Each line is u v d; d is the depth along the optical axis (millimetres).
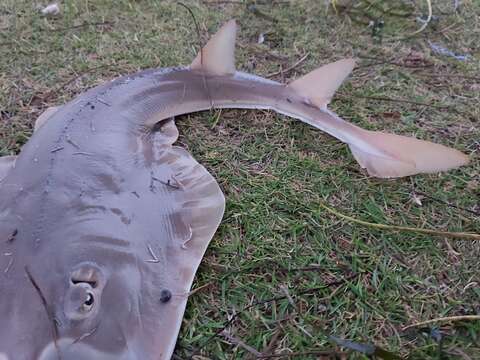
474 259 444
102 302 337
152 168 470
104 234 371
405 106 609
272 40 719
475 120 589
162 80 550
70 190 394
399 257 447
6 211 383
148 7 781
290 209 489
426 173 519
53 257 347
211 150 548
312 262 445
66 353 317
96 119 477
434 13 765
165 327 353
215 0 802
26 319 323
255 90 566
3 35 713
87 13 764
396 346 385
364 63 679
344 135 528
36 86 632
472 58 683
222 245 457
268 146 556
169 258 396
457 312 406
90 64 667
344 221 478
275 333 394
